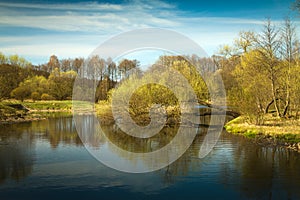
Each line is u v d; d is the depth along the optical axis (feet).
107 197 32.04
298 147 54.70
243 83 85.35
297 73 74.33
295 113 86.38
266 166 42.93
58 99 183.21
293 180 36.50
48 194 32.94
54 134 77.10
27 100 177.27
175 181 37.06
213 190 33.86
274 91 82.58
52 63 249.55
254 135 67.92
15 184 36.17
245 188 34.27
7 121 110.22
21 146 60.34
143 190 34.04
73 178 38.45
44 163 46.16
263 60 82.43
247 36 104.47
